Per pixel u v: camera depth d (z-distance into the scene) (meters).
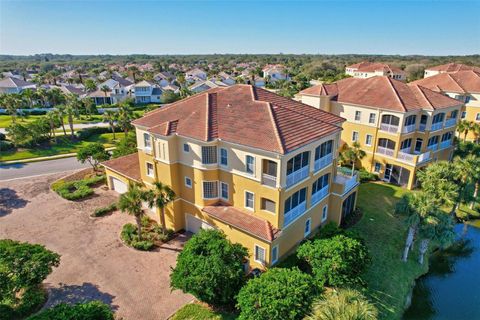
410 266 26.61
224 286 19.48
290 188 24.11
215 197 27.52
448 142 46.91
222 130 26.00
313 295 18.34
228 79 156.38
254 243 24.25
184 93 112.25
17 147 54.91
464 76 60.47
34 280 20.41
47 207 34.38
